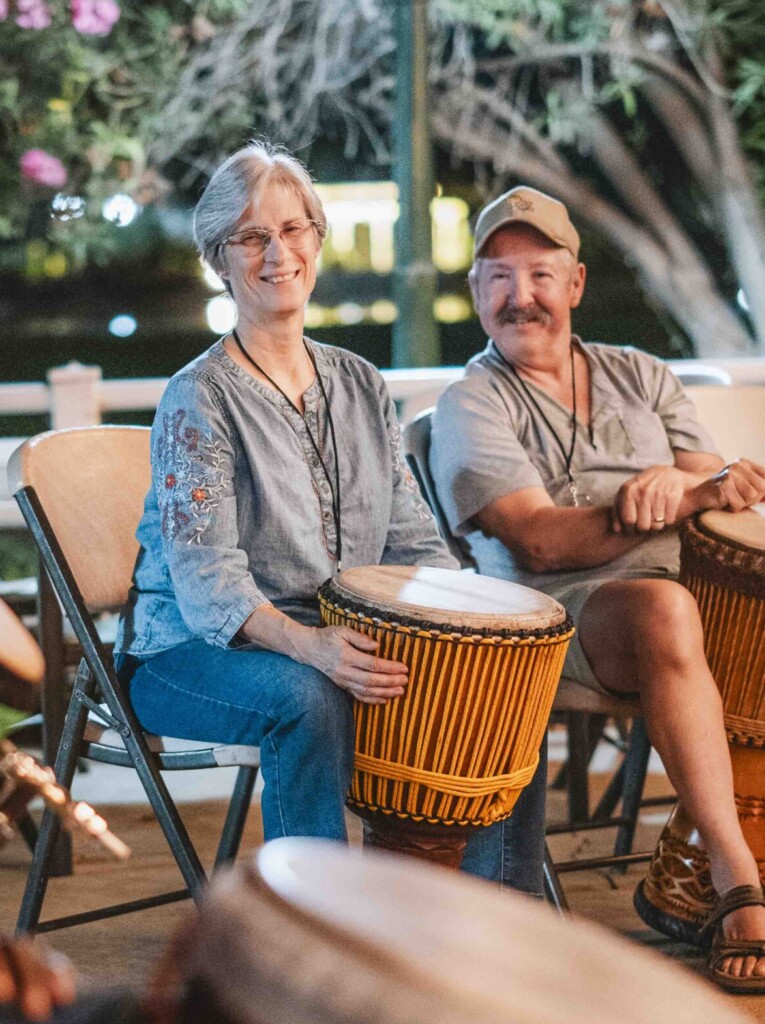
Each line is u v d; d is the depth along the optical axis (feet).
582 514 9.43
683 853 8.94
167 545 8.02
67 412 14.33
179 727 8.03
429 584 8.02
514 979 2.97
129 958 8.96
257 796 12.59
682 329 24.32
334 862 3.47
